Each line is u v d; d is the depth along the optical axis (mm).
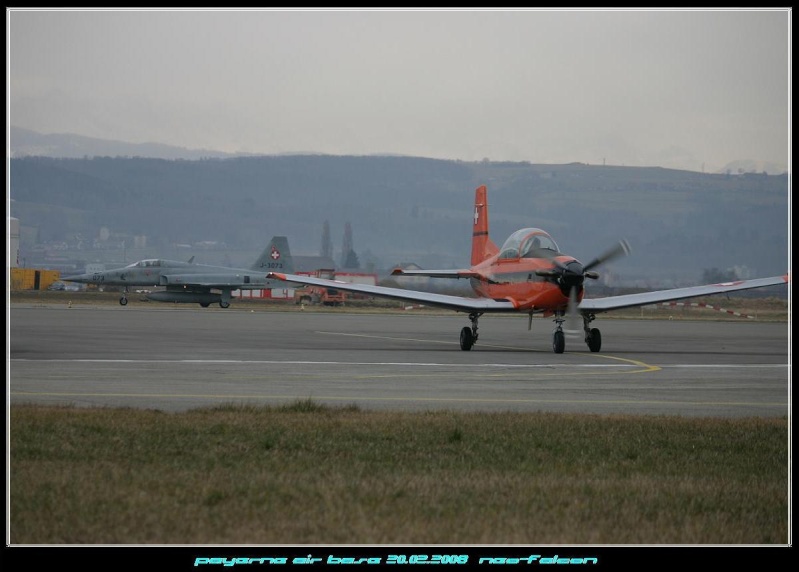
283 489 35969
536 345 135750
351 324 197750
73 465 39625
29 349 106125
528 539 31125
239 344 122750
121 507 33281
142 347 113000
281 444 45156
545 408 63688
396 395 69500
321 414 55000
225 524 31766
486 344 136750
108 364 89688
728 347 137000
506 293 122438
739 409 65062
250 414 54375
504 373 88438
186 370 85500
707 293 124562
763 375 89875
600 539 31312
